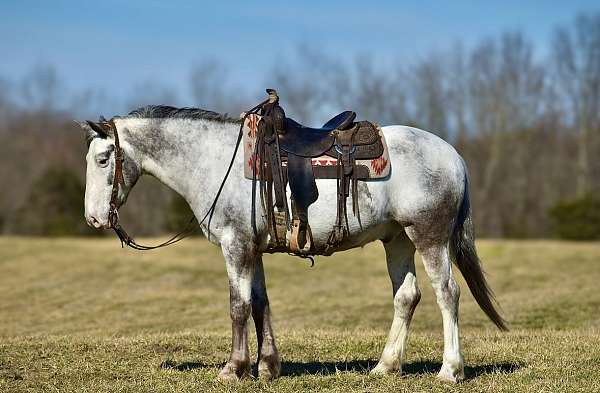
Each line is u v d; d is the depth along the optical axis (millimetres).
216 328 16984
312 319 18594
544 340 11977
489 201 52594
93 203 8969
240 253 8781
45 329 17750
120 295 23250
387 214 9008
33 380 9359
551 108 58656
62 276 26516
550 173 54812
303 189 8719
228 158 8906
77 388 8875
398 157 8977
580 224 42875
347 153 8844
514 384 8875
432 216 8977
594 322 16359
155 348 11414
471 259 9312
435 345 11812
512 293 22594
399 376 9266
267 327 9312
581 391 8477
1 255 30344
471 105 55375
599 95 58344
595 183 55906
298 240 8789
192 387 8711
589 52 58781
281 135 8906
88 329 17594
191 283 25453
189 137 9016
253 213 8750
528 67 57062
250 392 8500
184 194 9156
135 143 9070
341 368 10125
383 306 20625
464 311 18703
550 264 28391
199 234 38719
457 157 9312
